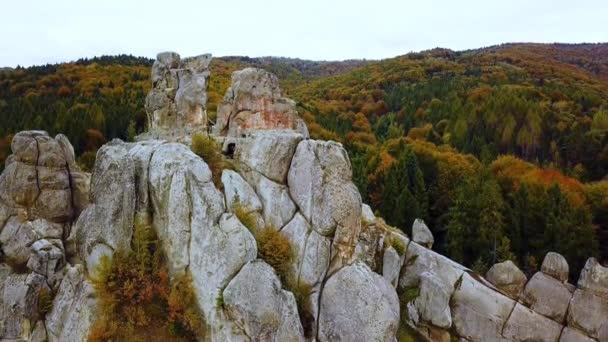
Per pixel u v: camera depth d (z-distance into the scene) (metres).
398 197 56.25
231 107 30.41
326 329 20.95
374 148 85.31
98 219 21.81
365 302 20.73
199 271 20.50
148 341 19.88
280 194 23.16
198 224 20.95
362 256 29.66
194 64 31.17
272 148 23.84
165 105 29.48
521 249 51.19
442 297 29.95
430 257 32.91
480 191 54.62
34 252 25.44
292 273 21.72
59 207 28.02
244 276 19.28
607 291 30.64
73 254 27.33
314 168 22.58
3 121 78.12
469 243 49.47
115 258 21.12
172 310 20.20
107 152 23.20
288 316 19.33
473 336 31.02
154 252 21.58
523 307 31.23
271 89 30.62
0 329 24.23
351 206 22.06
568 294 31.47
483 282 32.09
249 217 22.03
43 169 27.92
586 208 53.84
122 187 21.72
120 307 20.42
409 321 30.50
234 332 19.11
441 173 65.62
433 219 59.06
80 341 20.27
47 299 24.66
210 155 24.19
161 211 21.89
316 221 22.06
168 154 22.50
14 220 27.25
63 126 71.50
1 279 25.59
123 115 82.25
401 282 32.41
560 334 30.88
